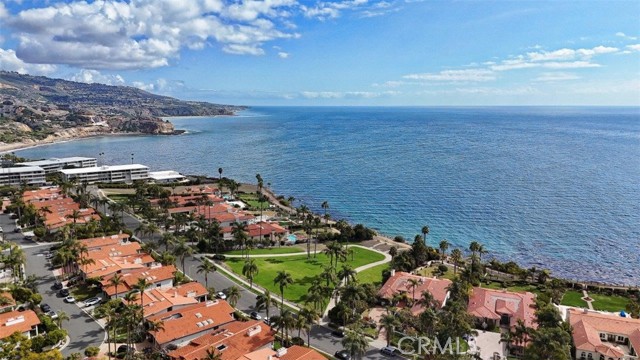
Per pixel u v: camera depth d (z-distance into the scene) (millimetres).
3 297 105875
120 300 108625
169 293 114250
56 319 104312
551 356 84000
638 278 156625
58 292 121125
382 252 173125
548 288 136500
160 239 169875
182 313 104000
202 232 176375
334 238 184500
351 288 110000
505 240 196875
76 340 97375
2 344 86562
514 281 144875
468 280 135750
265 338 95188
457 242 195500
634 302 122812
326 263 156750
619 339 102438
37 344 90938
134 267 130375
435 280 129375
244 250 169375
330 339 103250
